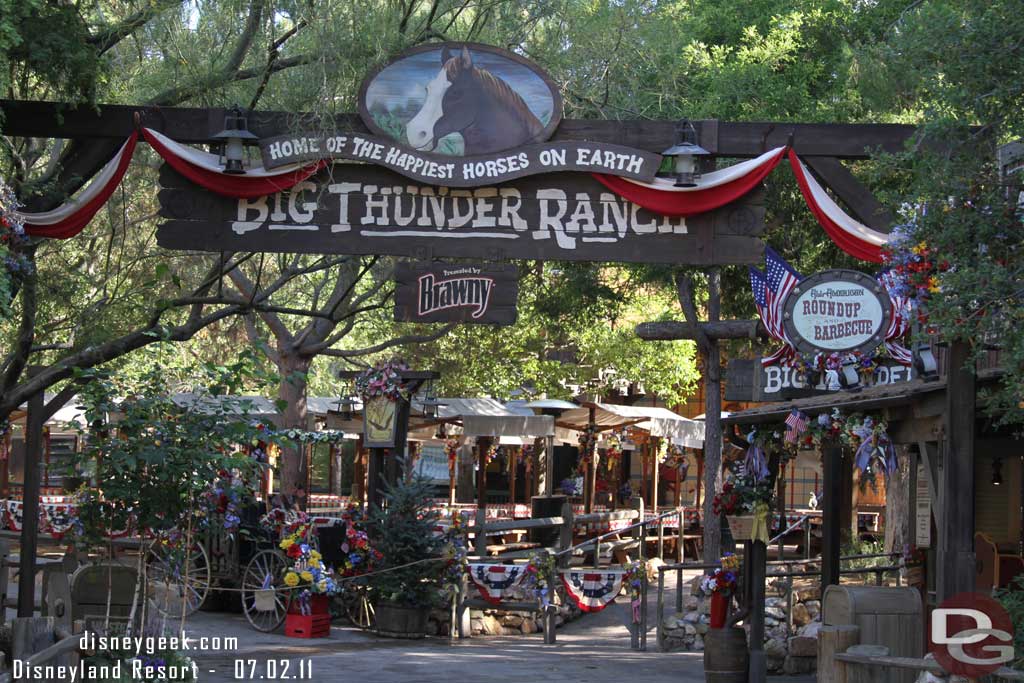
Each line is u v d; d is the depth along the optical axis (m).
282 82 12.20
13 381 10.95
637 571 15.50
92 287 13.41
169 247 11.58
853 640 8.15
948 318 7.67
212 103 12.48
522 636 16.47
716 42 20.69
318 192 11.66
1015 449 12.07
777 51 18.47
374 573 15.20
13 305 11.95
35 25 10.49
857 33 19.45
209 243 11.62
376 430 16.39
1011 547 15.59
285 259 15.29
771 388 12.43
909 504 14.40
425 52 11.62
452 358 27.20
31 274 10.53
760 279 11.19
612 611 18.89
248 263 23.59
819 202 11.55
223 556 16.50
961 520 8.29
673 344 28.12
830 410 10.48
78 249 14.19
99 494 8.76
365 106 11.54
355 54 11.89
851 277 10.20
